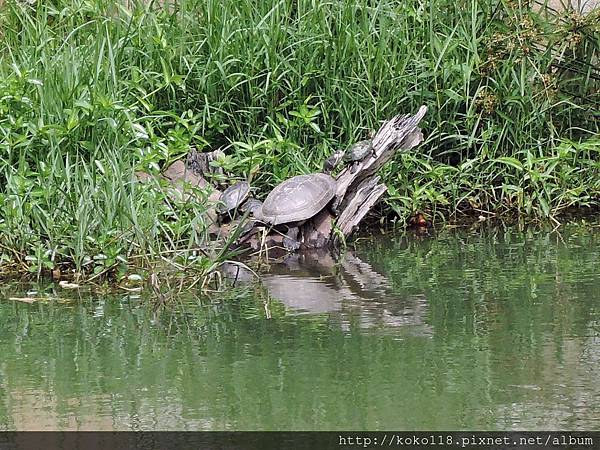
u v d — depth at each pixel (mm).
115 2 14391
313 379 7672
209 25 13555
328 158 12477
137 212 11102
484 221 13227
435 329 8766
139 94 13188
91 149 11711
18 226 11070
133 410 7223
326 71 13375
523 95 13422
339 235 11984
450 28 13898
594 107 14000
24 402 7418
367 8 13625
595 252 11367
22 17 14906
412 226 13062
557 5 15297
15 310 9773
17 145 11578
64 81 12602
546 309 9250
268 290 10258
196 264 10711
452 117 13562
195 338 8758
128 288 10438
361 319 9125
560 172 13398
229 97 13461
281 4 13938
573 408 7047
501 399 7223
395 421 6922
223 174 12656
